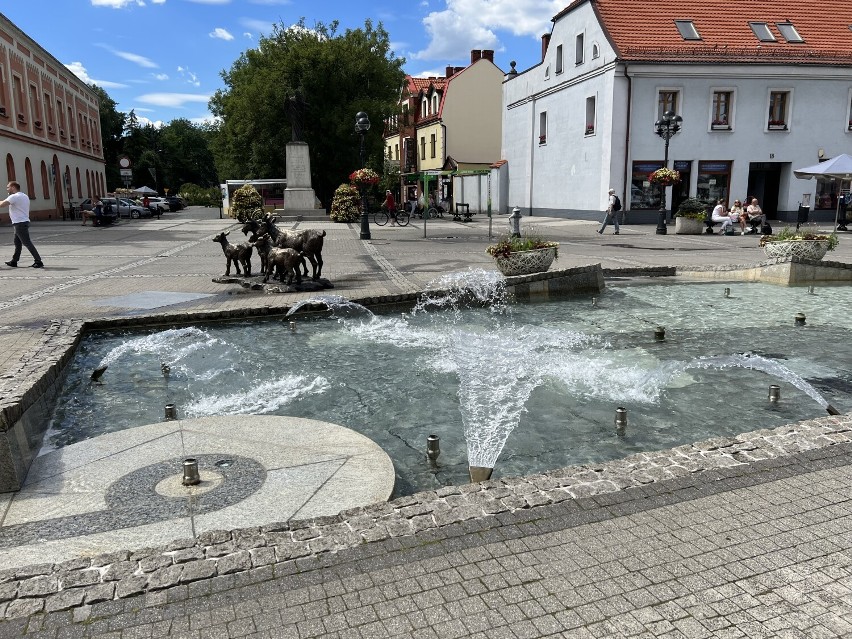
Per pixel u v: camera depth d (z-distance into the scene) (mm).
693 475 3568
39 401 5164
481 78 51562
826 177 25781
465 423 5152
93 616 2445
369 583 2641
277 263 10531
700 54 30734
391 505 3238
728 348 7438
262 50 45344
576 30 33906
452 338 7902
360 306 9648
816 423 4293
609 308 9938
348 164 44906
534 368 6613
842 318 9094
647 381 6199
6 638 2330
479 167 52062
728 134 31531
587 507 3227
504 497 3318
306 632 2365
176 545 2887
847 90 31812
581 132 34000
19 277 13070
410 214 34812
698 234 25016
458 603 2523
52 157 46094
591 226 30109
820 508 3217
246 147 46344
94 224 32125
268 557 2795
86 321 8289
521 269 11469
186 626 2395
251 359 7047
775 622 2412
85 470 4016
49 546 3166
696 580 2662
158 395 5938
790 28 32781
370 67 44375
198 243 21562
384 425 5129
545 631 2371
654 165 31453
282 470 3947
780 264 12219
